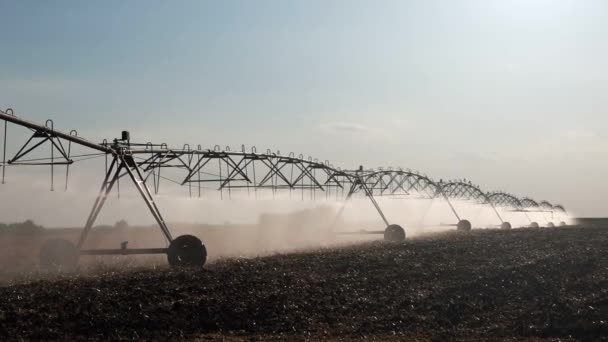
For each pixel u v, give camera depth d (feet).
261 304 68.64
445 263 104.83
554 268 100.07
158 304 65.05
